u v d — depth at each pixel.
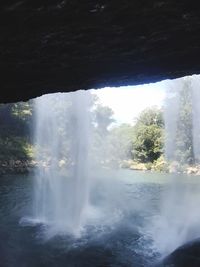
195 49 7.32
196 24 6.12
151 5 5.49
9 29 5.85
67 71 8.53
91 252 13.02
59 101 34.72
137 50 7.26
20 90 10.07
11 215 18.27
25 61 7.53
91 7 5.45
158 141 66.31
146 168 64.44
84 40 6.57
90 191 27.80
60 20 5.73
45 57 7.32
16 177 36.50
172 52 7.45
